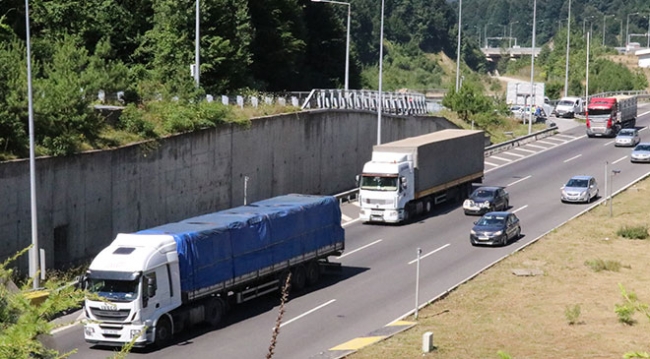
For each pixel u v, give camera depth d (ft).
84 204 145.07
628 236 178.19
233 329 115.65
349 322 119.55
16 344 33.78
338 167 223.51
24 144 137.08
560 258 160.04
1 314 35.24
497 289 138.82
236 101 197.16
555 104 406.82
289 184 203.72
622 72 520.42
